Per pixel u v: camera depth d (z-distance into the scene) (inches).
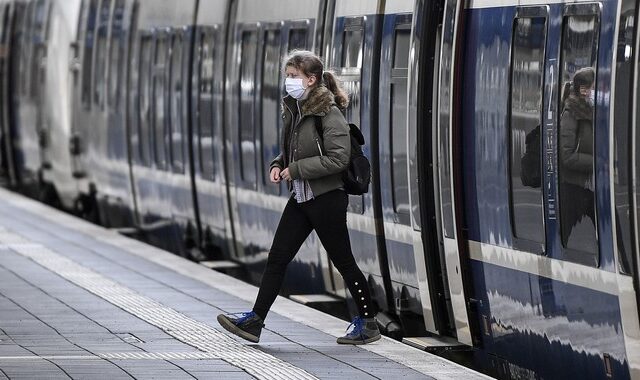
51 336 1082.7
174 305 1264.8
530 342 981.8
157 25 1969.7
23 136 2842.0
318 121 1003.9
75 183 2445.9
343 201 1023.6
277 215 1491.1
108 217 2269.9
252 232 1600.6
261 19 1553.9
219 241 1733.5
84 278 1466.5
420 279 1125.1
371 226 1235.2
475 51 1042.1
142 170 2046.0
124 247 1787.6
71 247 1782.7
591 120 864.3
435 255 1115.3
